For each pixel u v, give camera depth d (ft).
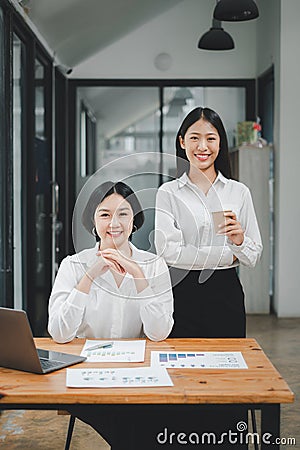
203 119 10.92
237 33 29.25
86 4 20.95
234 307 11.56
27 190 20.74
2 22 16.69
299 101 25.21
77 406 7.39
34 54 20.79
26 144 20.75
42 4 18.94
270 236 26.89
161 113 29.53
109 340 9.53
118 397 7.33
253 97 29.37
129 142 29.68
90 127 29.63
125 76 29.30
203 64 29.30
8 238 16.71
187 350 9.09
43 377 7.97
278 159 25.53
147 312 9.45
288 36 25.07
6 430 13.58
